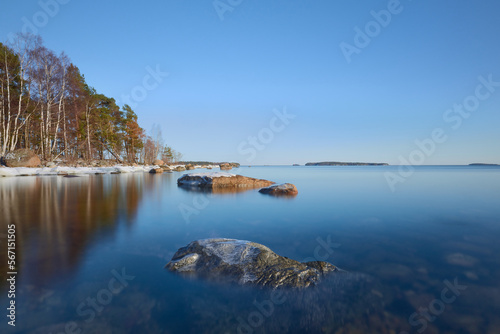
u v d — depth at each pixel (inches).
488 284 125.0
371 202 395.2
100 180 765.3
